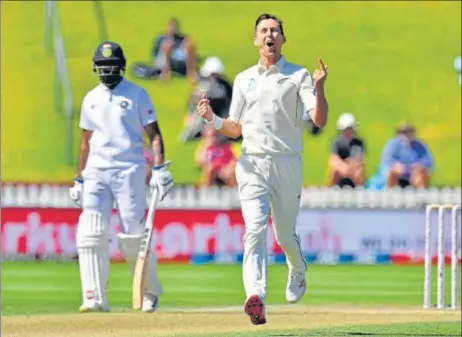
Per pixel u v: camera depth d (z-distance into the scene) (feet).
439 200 238.89
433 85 332.80
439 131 318.04
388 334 95.09
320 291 178.29
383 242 224.74
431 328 103.35
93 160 120.37
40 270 206.90
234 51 339.36
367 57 342.64
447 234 218.59
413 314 126.62
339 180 251.80
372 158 301.63
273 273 203.51
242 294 172.96
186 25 348.79
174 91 315.58
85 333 99.60
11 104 322.14
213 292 175.32
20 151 308.19
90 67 329.72
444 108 325.83
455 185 297.74
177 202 224.12
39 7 347.36
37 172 300.61
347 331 98.53
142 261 116.98
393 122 318.24
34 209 219.82
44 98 323.57
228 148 248.93
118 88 120.16
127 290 177.17
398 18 352.90
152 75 317.22
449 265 217.97
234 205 225.97
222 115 272.51
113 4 351.87
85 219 121.29
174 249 219.20
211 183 246.68
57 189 228.02
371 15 354.13
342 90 329.93
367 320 116.47
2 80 329.11
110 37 342.85
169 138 301.02
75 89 321.32
